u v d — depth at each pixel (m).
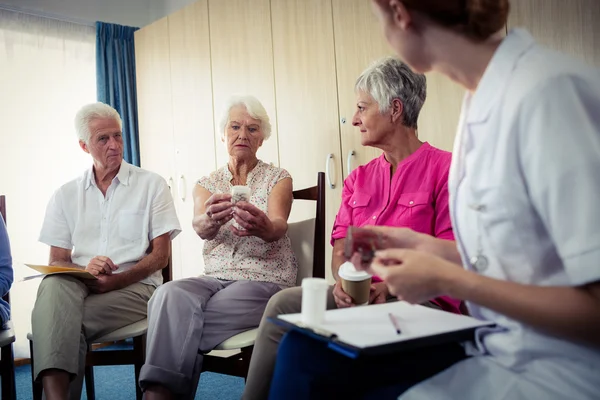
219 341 1.60
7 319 1.84
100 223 2.14
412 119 1.59
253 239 1.86
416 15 0.85
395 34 0.89
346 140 2.45
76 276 1.79
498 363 0.83
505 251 0.81
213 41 3.06
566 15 1.78
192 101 3.22
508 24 1.92
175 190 3.38
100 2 3.72
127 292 1.90
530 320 0.71
